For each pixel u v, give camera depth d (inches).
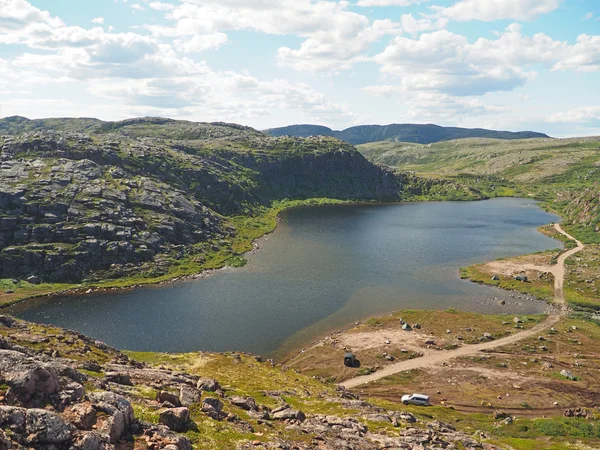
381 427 1966.0
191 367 2940.5
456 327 4544.8
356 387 3346.5
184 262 7062.0
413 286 6018.7
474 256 7598.4
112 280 6230.3
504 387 3294.8
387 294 5693.9
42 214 6958.7
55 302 5315.0
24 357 1222.3
